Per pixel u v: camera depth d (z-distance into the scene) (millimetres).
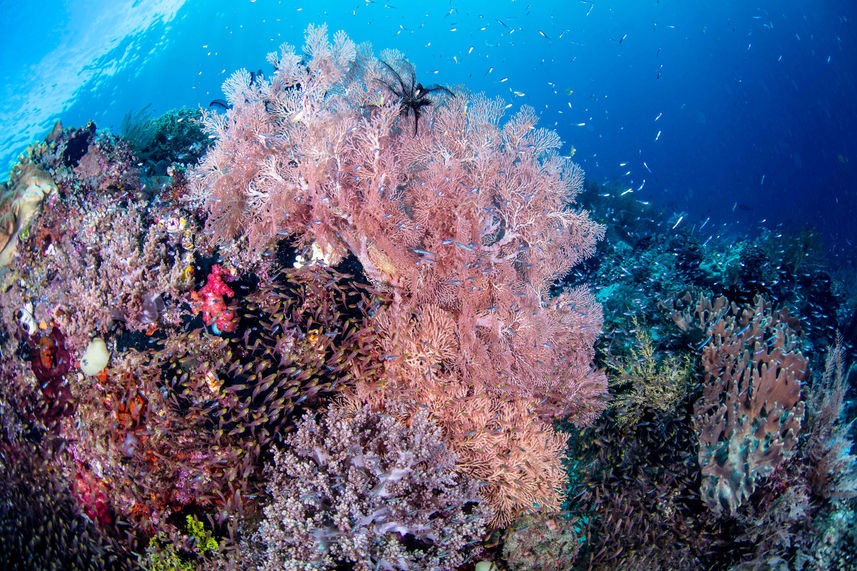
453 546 3518
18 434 4863
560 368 5465
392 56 5875
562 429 5566
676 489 4898
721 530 4754
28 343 5027
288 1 43062
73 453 4434
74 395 4543
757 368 5133
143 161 7562
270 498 3973
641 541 4625
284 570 3246
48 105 34438
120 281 4754
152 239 5043
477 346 4707
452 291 4859
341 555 3316
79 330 4715
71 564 4133
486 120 5195
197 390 4211
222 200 4953
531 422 4648
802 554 4453
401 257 4773
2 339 5258
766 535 4543
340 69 5496
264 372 4402
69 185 5754
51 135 6258
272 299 4898
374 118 4809
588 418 5457
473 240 4766
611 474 5086
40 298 5109
